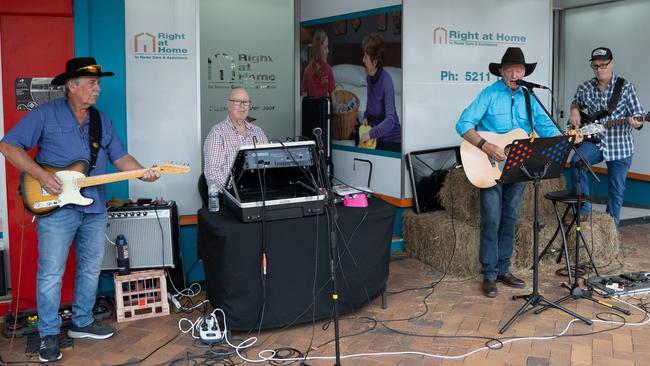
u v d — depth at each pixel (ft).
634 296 15.19
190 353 12.50
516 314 13.48
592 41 26.16
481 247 15.49
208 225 12.78
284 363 11.97
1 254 14.56
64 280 14.98
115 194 15.92
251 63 23.04
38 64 14.35
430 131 19.22
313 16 21.71
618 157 18.71
